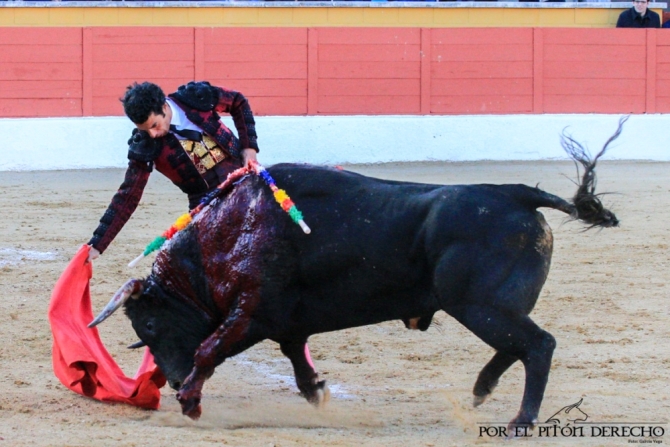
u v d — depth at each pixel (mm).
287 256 8906
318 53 31219
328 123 30922
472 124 31438
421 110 31703
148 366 10125
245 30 30875
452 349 12359
